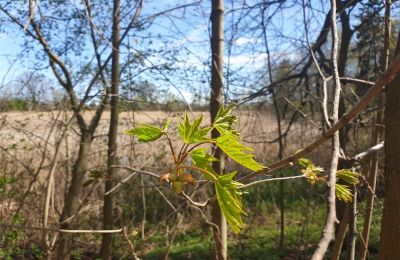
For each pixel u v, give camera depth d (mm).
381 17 4133
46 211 3748
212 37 3957
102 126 6199
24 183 5828
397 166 1995
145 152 6086
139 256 6172
